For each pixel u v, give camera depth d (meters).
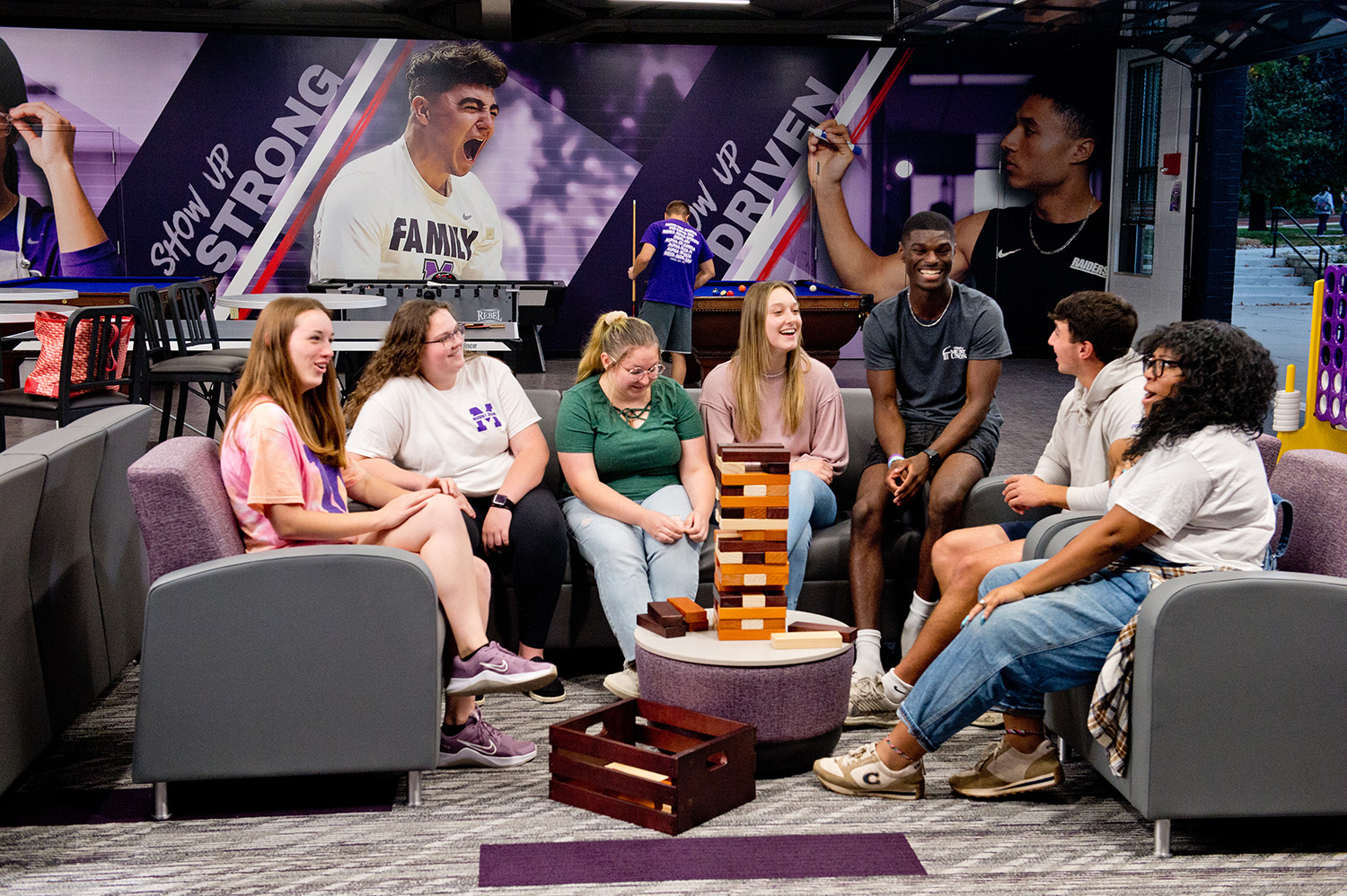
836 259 11.20
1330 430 4.18
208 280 8.79
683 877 2.15
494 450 3.28
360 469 2.93
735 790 2.47
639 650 2.71
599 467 3.25
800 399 3.41
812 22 11.04
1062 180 11.16
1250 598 2.16
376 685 2.40
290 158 10.57
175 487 2.40
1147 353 2.38
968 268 11.26
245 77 10.43
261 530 2.59
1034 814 2.45
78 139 10.34
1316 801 2.22
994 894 2.09
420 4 10.92
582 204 10.95
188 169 10.48
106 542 3.03
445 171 10.77
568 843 2.30
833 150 11.01
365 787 2.59
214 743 2.36
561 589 3.24
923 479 3.31
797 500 3.17
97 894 2.09
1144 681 2.19
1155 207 10.52
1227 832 2.36
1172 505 2.27
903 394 3.65
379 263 10.78
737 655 2.55
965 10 7.82
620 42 11.17
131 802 2.51
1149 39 8.78
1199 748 2.19
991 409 3.55
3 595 2.35
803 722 2.58
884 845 2.29
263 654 2.36
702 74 10.85
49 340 4.82
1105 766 2.39
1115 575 2.39
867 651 3.14
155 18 10.54
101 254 10.51
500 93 10.70
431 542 2.62
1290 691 2.19
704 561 3.20
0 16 10.35
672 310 8.04
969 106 11.04
